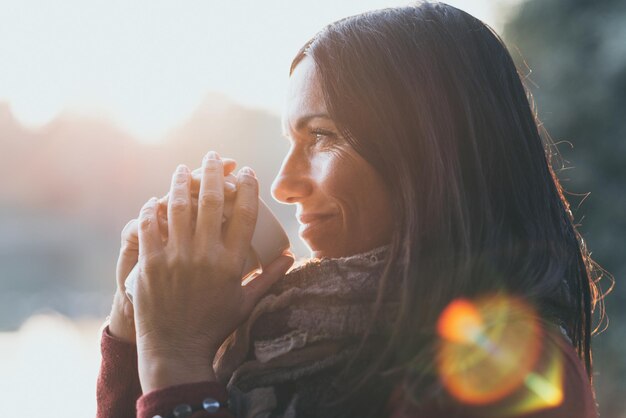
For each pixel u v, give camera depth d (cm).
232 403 140
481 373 124
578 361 129
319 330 136
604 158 668
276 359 138
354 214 143
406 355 129
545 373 124
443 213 136
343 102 140
